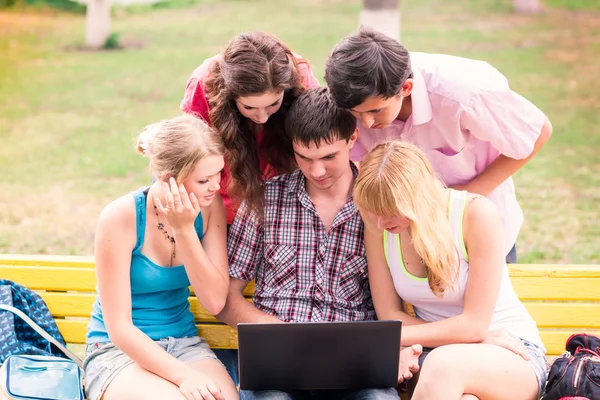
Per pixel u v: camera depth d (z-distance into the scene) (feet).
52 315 11.21
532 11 49.37
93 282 11.18
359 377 9.11
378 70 9.21
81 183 26.99
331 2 52.70
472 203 9.70
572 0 51.52
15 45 44.42
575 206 24.58
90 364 9.99
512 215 11.33
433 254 9.34
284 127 10.41
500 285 10.07
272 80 9.66
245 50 9.75
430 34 44.88
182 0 53.83
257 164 10.55
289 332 8.82
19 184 26.94
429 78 10.35
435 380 8.98
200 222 10.24
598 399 9.09
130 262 9.96
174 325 10.32
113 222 9.77
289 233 10.42
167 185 9.52
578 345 9.84
